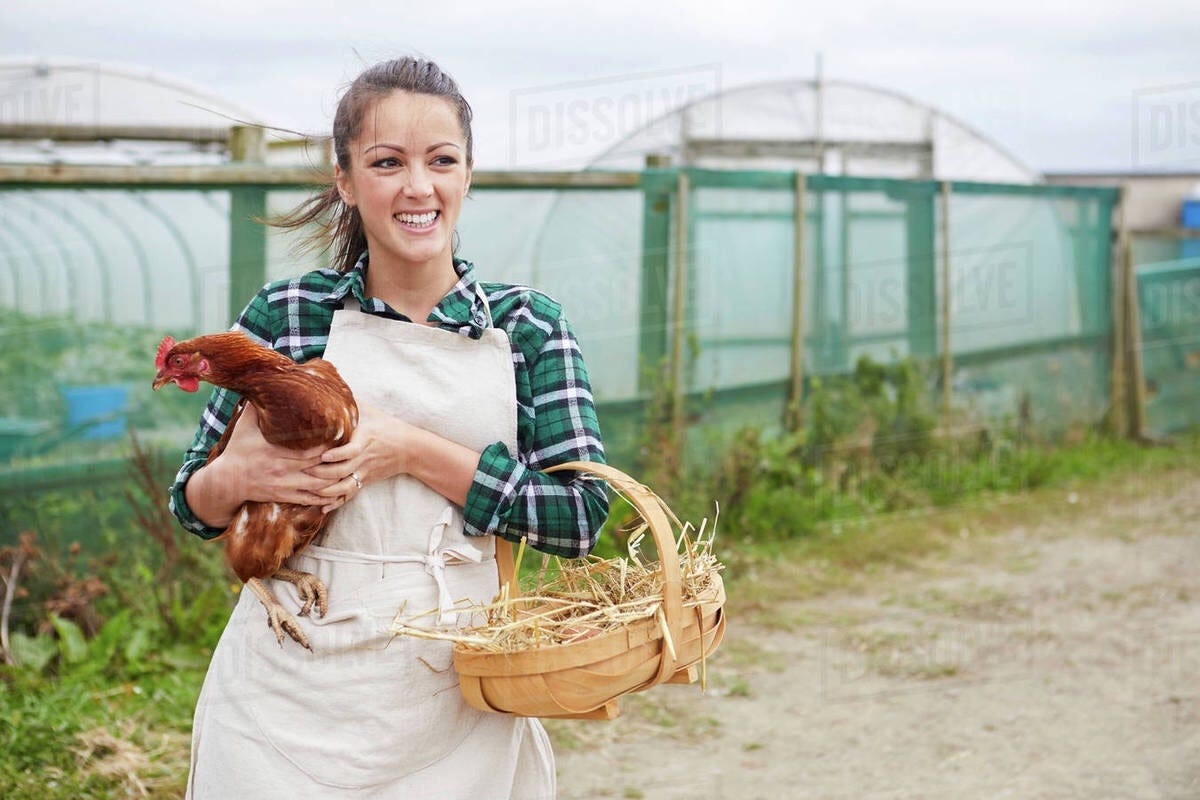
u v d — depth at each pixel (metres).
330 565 2.01
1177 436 9.53
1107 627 5.34
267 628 2.01
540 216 6.09
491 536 2.12
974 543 6.77
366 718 1.97
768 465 6.81
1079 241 8.95
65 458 4.92
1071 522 7.21
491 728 2.09
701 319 6.91
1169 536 6.93
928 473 7.69
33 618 4.64
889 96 7.85
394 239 2.02
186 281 5.12
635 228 6.47
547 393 2.14
